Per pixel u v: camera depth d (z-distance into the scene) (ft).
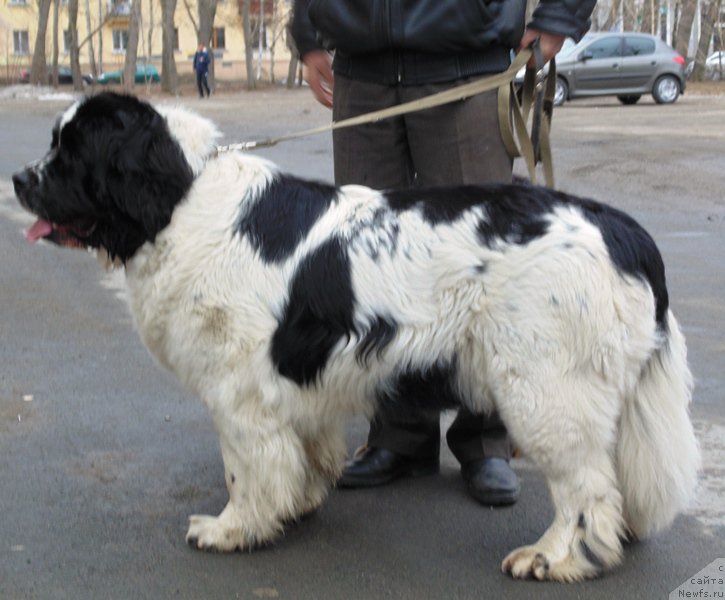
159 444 15.96
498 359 11.03
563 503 11.50
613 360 11.03
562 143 52.60
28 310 23.66
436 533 13.05
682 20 135.54
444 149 13.85
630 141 52.95
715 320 22.29
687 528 13.01
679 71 83.30
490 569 12.03
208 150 11.88
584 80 81.56
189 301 11.46
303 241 11.33
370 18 13.53
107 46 225.76
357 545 12.69
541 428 11.06
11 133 62.95
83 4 219.41
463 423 14.21
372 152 14.35
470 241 11.03
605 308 10.87
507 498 13.79
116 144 11.25
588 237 10.96
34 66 148.05
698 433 16.08
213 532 12.36
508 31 13.62
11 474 14.75
